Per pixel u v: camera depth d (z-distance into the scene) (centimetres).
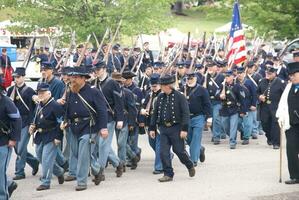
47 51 2738
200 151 1505
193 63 1877
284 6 3117
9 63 2505
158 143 1376
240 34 2275
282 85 1759
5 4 3222
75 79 1187
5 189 1056
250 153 1680
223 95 1788
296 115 1220
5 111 1041
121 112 1316
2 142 1044
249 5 3119
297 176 1233
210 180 1288
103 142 1282
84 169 1202
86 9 3145
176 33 3834
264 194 1141
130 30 3123
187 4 7388
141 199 1114
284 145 1792
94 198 1130
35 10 3189
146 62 2333
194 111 1455
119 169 1348
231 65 2020
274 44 3294
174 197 1126
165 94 1282
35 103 1309
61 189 1220
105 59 1619
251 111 1864
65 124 1206
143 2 3167
